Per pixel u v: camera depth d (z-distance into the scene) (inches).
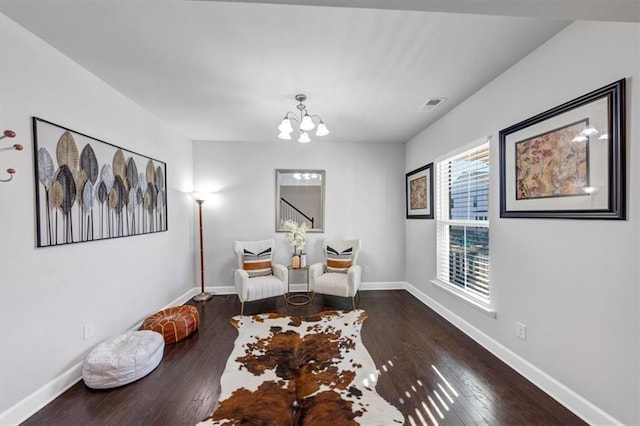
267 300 155.5
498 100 91.5
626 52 56.1
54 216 74.5
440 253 135.4
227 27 66.2
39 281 70.8
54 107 75.1
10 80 64.7
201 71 86.9
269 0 41.6
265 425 63.7
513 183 85.4
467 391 75.3
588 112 62.9
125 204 103.7
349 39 71.2
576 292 66.7
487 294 102.4
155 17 62.7
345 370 85.8
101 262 91.7
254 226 170.1
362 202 175.6
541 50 74.9
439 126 131.6
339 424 63.9
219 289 167.8
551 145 72.1
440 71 87.8
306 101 110.0
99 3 58.2
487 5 43.2
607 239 59.9
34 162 69.6
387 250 175.6
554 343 72.5
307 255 172.9
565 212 68.4
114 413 67.9
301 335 110.7
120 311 100.9
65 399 72.7
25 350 67.3
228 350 98.8
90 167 86.7
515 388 76.5
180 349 99.5
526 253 81.3
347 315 131.9
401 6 43.6
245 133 152.6
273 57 79.2
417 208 157.1
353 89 99.7
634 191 55.2
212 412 68.1
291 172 171.9
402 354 95.3
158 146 128.3
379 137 163.8
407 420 65.1
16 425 64.5
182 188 152.3
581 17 45.9
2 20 62.9
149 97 105.6
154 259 124.0
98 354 80.6
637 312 55.1
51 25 65.7
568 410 67.7
